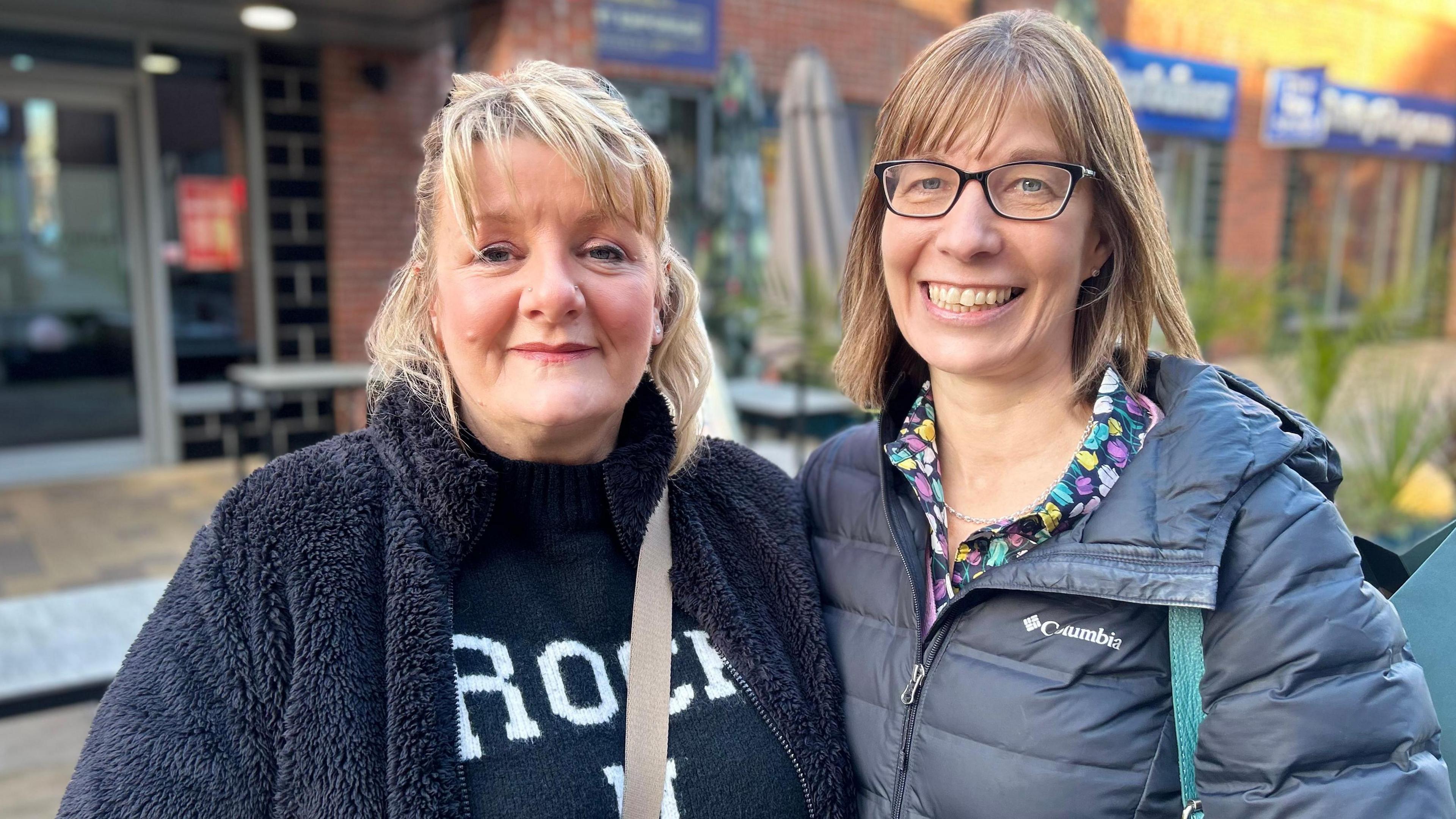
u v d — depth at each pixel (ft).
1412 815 2.91
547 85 3.30
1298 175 36.42
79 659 7.71
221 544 3.26
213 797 2.96
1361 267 39.88
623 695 3.62
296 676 3.08
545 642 3.55
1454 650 3.67
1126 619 3.36
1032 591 3.44
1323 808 2.94
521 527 3.70
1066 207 3.55
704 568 3.87
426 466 3.45
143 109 18.75
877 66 25.22
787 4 23.47
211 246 19.63
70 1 16.21
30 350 19.06
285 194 19.48
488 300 3.28
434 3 16.34
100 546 15.62
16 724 10.48
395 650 3.18
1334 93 36.04
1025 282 3.64
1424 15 38.37
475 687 3.33
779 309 18.31
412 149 20.24
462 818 3.04
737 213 21.13
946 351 3.76
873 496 4.27
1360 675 3.03
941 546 3.96
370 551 3.37
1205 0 31.55
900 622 3.91
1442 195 42.50
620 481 3.68
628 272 3.42
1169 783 3.25
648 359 3.85
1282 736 3.01
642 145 3.45
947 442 4.10
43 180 18.70
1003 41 3.61
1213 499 3.25
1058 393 3.87
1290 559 3.14
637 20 21.27
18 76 17.95
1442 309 18.80
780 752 3.72
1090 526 3.45
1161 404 3.81
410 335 3.65
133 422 20.08
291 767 3.01
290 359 20.07
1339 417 14.89
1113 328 3.83
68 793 2.90
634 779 3.39
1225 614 3.18
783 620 4.05
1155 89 30.96
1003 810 3.36
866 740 3.82
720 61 22.66
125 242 19.52
